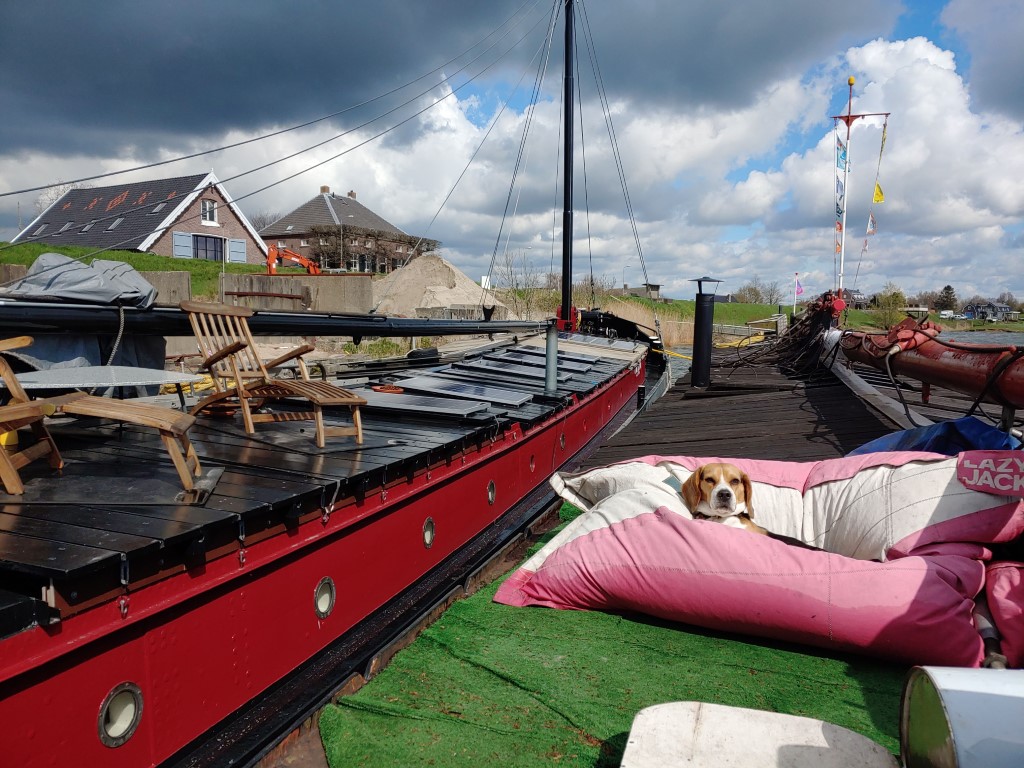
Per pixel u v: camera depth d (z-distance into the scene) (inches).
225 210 1653.5
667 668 157.1
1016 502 167.3
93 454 164.4
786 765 93.4
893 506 183.2
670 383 671.1
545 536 256.5
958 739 78.6
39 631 90.5
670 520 181.5
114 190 1718.8
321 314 218.5
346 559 165.2
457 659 163.0
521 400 313.6
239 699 131.1
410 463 187.2
